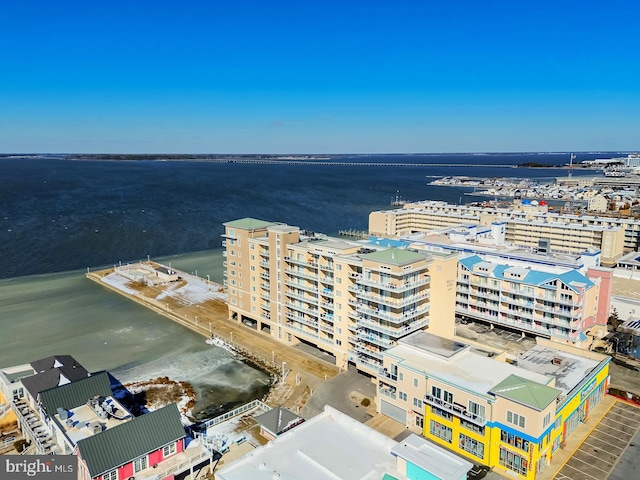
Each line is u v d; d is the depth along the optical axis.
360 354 87.19
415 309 84.06
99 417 61.47
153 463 56.59
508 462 61.47
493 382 66.50
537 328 99.38
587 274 103.56
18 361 97.19
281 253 100.12
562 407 64.50
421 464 45.03
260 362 95.56
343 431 56.22
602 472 60.88
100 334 111.44
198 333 111.62
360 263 85.12
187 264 174.00
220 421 73.81
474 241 137.50
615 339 100.00
